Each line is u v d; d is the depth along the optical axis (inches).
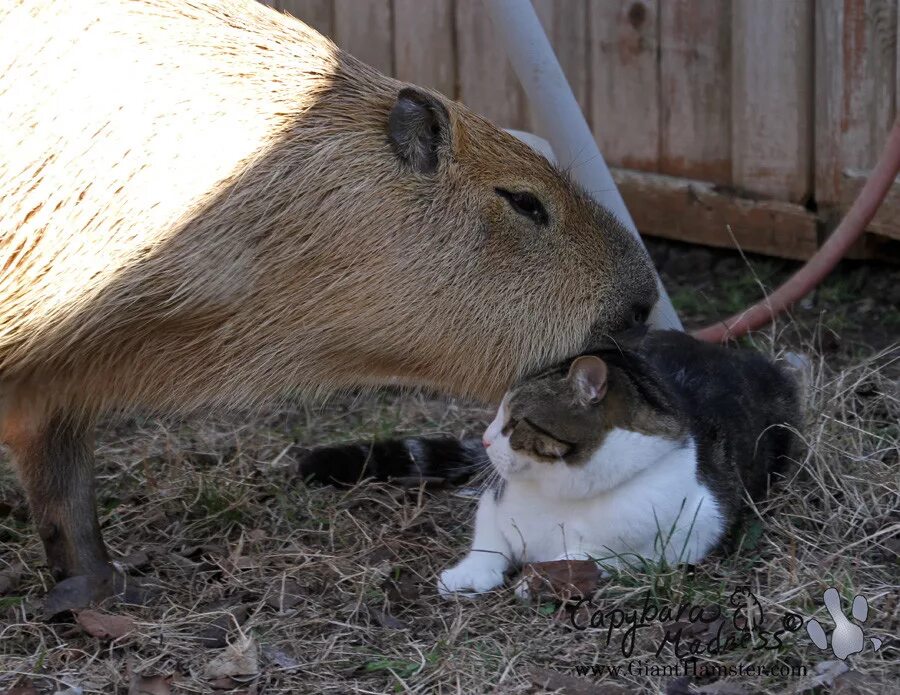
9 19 158.6
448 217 171.2
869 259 280.4
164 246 162.6
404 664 156.5
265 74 168.9
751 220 285.9
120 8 163.9
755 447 191.5
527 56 222.5
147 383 174.6
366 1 320.5
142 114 161.0
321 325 171.5
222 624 167.6
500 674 153.8
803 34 269.3
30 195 158.6
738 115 282.8
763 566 177.2
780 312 266.5
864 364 230.1
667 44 289.1
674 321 230.5
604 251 177.2
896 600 165.6
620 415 166.7
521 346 174.9
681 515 172.2
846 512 191.8
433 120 170.1
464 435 232.1
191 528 200.5
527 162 175.2
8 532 204.4
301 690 152.9
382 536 193.2
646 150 299.9
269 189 165.5
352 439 235.0
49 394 175.2
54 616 171.9
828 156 271.1
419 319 172.4
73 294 162.9
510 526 175.3
